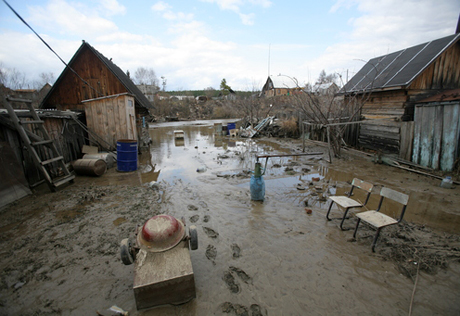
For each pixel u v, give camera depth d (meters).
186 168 8.84
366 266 3.41
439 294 2.89
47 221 4.70
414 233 4.21
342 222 4.34
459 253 3.58
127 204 5.51
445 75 9.17
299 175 7.79
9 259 3.56
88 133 9.21
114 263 3.47
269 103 28.55
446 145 7.02
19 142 5.98
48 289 3.01
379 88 9.35
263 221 4.73
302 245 3.93
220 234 4.27
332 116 11.71
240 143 14.97
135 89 16.42
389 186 6.56
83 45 12.04
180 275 2.60
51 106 13.10
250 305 2.77
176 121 40.19
